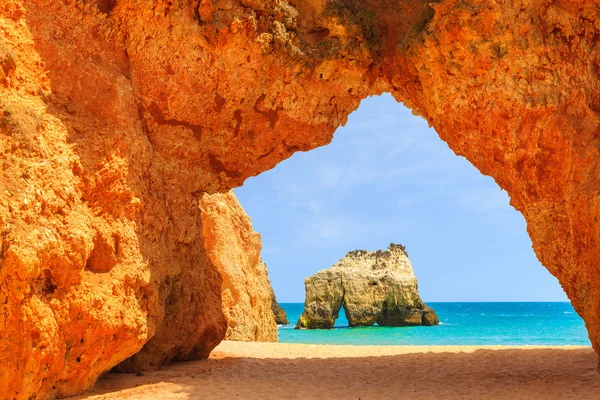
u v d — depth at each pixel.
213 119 10.79
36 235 6.91
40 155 7.39
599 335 8.58
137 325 8.49
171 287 10.35
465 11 9.59
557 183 9.22
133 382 9.18
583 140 8.95
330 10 11.14
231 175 11.63
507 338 36.06
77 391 7.99
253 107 11.16
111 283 8.04
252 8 10.53
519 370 10.54
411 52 10.60
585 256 8.65
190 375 10.02
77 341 7.66
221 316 12.85
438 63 10.30
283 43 10.74
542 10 9.48
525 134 9.55
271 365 11.59
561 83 9.31
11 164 7.03
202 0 9.98
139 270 8.60
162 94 9.95
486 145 10.18
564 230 9.23
